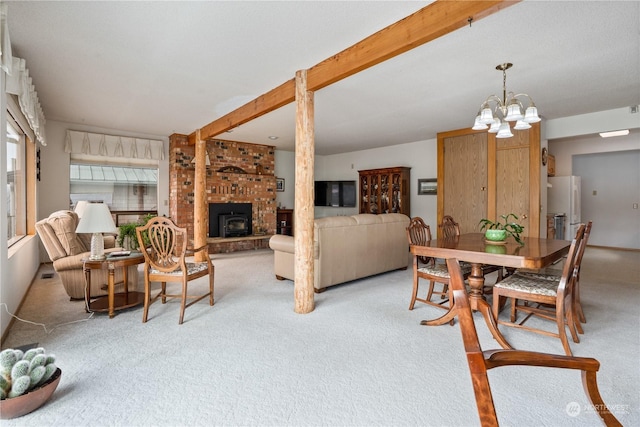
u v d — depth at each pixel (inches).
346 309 127.6
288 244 163.5
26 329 106.7
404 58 119.0
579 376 78.6
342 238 159.0
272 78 138.2
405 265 197.6
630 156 287.6
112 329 107.1
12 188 161.5
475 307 107.5
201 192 227.0
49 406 67.3
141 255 125.6
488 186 217.5
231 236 267.3
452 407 67.4
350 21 94.8
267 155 301.6
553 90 152.6
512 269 156.7
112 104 175.5
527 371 81.0
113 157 238.2
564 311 90.8
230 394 71.7
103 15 92.0
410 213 287.4
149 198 256.4
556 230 256.5
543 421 63.0
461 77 137.9
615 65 125.0
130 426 61.8
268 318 117.8
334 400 69.7
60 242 133.8
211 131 212.4
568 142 290.5
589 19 93.2
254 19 93.9
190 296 142.3
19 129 168.1
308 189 124.5
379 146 307.3
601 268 204.4
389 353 91.0
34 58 119.4
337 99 167.3
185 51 113.8
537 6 86.9
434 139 271.1
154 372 80.5
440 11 84.3
